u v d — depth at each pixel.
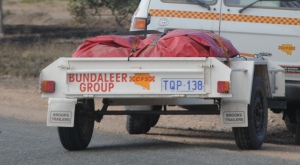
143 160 19.75
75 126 21.53
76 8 62.66
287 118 29.56
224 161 19.50
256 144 21.84
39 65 57.16
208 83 20.27
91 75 20.88
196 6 27.00
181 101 21.83
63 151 21.89
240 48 26.84
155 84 20.52
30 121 31.06
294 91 25.95
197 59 20.22
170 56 20.78
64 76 21.05
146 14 27.22
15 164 19.83
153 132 29.50
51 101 21.19
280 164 19.31
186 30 22.33
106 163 19.47
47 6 119.50
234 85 20.86
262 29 26.66
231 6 26.80
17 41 74.12
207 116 34.75
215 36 22.09
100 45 21.89
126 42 21.98
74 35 77.62
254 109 21.59
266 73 23.02
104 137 25.20
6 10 110.94
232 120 20.84
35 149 22.41
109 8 61.38
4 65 56.78
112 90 20.77
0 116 33.22
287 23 26.58
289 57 26.59
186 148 22.06
